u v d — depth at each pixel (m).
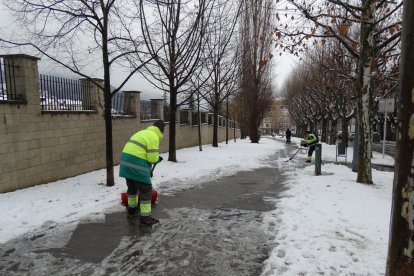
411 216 1.89
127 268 4.04
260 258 4.34
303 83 33.44
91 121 10.34
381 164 15.43
